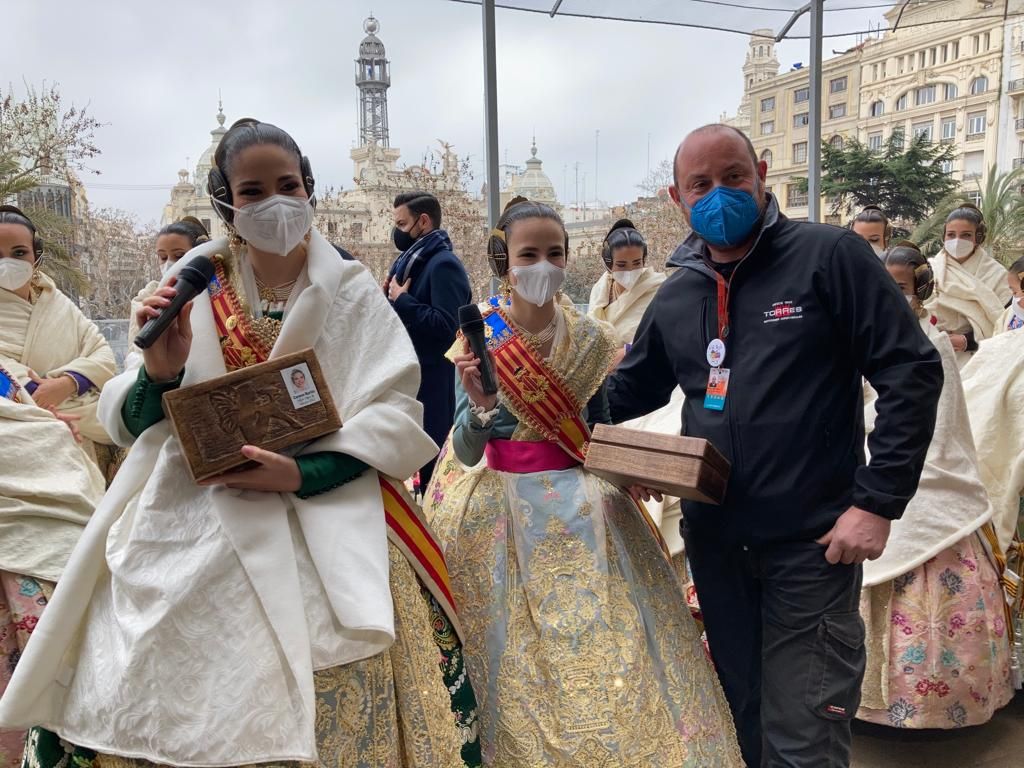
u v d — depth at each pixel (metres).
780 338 2.13
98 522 1.71
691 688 2.24
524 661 2.16
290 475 1.71
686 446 2.10
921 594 2.99
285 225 1.72
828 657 2.13
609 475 2.27
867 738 3.16
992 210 16.61
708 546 2.35
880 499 2.01
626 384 2.60
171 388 1.71
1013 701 3.44
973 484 3.07
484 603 2.25
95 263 13.38
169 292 1.64
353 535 1.75
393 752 1.76
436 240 4.23
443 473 2.58
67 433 3.24
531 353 2.41
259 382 1.69
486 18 5.00
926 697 2.93
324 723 1.67
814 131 6.55
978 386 3.61
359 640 1.69
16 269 3.57
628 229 4.88
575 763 2.01
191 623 1.59
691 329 2.33
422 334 3.99
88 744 1.61
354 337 1.88
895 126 36.12
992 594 3.07
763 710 2.27
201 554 1.64
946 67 34.09
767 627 2.26
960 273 5.29
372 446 1.79
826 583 2.13
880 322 2.04
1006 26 31.95
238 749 1.55
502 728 2.10
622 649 2.16
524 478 2.41
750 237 2.23
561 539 2.31
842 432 2.15
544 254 2.36
